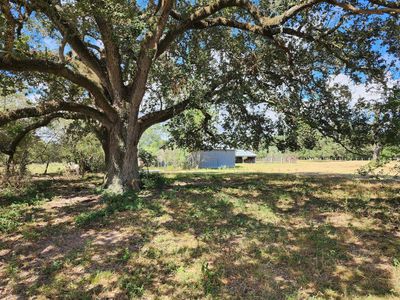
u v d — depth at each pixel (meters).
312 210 8.53
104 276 4.91
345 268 4.94
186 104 12.66
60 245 6.22
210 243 6.07
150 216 7.91
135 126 11.85
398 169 7.82
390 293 4.20
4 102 18.33
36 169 30.09
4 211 8.64
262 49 11.73
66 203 9.99
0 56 8.34
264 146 14.37
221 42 12.20
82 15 7.87
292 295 4.18
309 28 10.21
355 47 10.66
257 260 5.29
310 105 12.23
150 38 9.85
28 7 7.45
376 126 9.09
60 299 4.36
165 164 38.25
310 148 13.57
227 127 14.34
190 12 10.65
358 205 8.98
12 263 5.46
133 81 11.59
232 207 8.77
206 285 4.55
